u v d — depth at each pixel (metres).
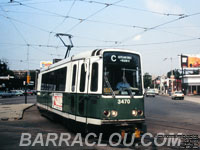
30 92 62.12
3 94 49.22
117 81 7.84
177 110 19.02
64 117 9.95
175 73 73.12
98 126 7.52
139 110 8.00
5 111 17.19
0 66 63.66
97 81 7.77
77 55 9.26
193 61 61.62
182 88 60.78
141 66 8.34
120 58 8.01
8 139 8.14
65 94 9.91
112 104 7.60
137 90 8.10
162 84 82.31
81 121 8.32
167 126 10.94
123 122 7.66
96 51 8.07
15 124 11.70
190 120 13.08
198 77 56.22
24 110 18.61
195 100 35.34
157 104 25.89
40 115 15.66
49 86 13.07
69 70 9.74
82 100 8.34
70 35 17.56
